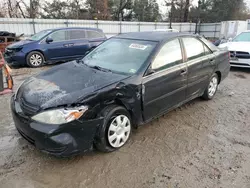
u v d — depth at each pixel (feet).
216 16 107.65
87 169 8.57
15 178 8.02
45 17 87.81
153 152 9.71
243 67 25.59
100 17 94.02
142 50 11.36
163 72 11.05
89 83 9.30
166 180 8.07
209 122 12.73
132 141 10.52
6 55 27.55
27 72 25.44
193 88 13.48
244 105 15.42
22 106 8.65
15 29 52.49
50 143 7.88
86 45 30.96
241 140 10.85
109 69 10.95
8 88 17.29
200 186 7.82
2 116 12.98
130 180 8.05
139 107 10.16
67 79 9.83
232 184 7.94
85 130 8.37
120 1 101.40
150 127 11.98
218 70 15.69
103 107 8.98
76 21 60.49
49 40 28.35
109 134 9.24
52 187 7.67
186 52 12.84
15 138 10.61
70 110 8.02
